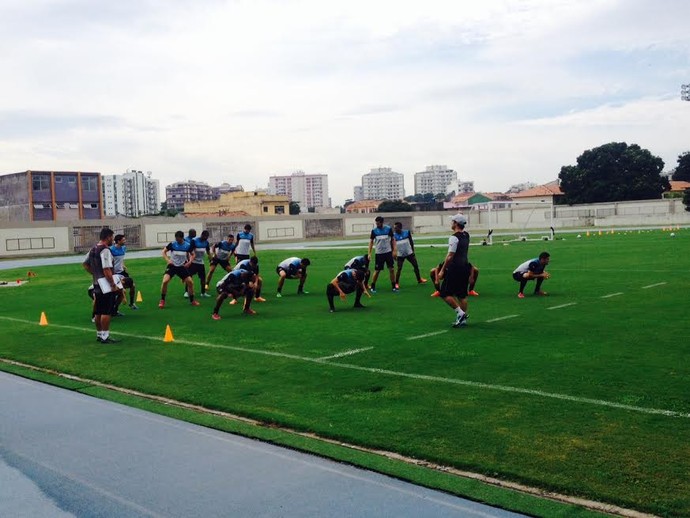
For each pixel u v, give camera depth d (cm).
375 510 404
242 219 5559
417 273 1697
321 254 3288
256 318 1196
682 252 2467
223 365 816
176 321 1206
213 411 630
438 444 506
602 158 7888
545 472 446
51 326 1204
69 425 599
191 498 433
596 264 2067
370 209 13438
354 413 594
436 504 409
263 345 933
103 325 1004
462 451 489
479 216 7269
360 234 6444
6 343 1034
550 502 403
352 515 398
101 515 414
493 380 691
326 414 595
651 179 7844
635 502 396
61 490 454
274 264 2691
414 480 444
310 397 654
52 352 945
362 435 533
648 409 577
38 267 3117
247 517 402
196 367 812
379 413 591
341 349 882
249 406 630
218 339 998
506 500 408
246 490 442
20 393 723
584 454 476
